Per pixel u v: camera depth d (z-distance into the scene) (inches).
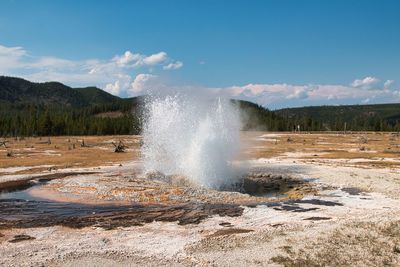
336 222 934.4
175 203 1171.3
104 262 698.2
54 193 1311.5
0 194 1311.5
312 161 2175.2
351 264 674.2
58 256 725.9
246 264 682.2
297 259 695.7
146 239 828.0
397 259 695.1
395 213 1018.1
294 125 6668.3
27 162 2113.7
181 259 708.0
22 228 917.2
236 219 987.3
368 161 2171.5
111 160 2231.8
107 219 995.9
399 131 6392.7
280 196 1327.5
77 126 5836.6
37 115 7293.3
